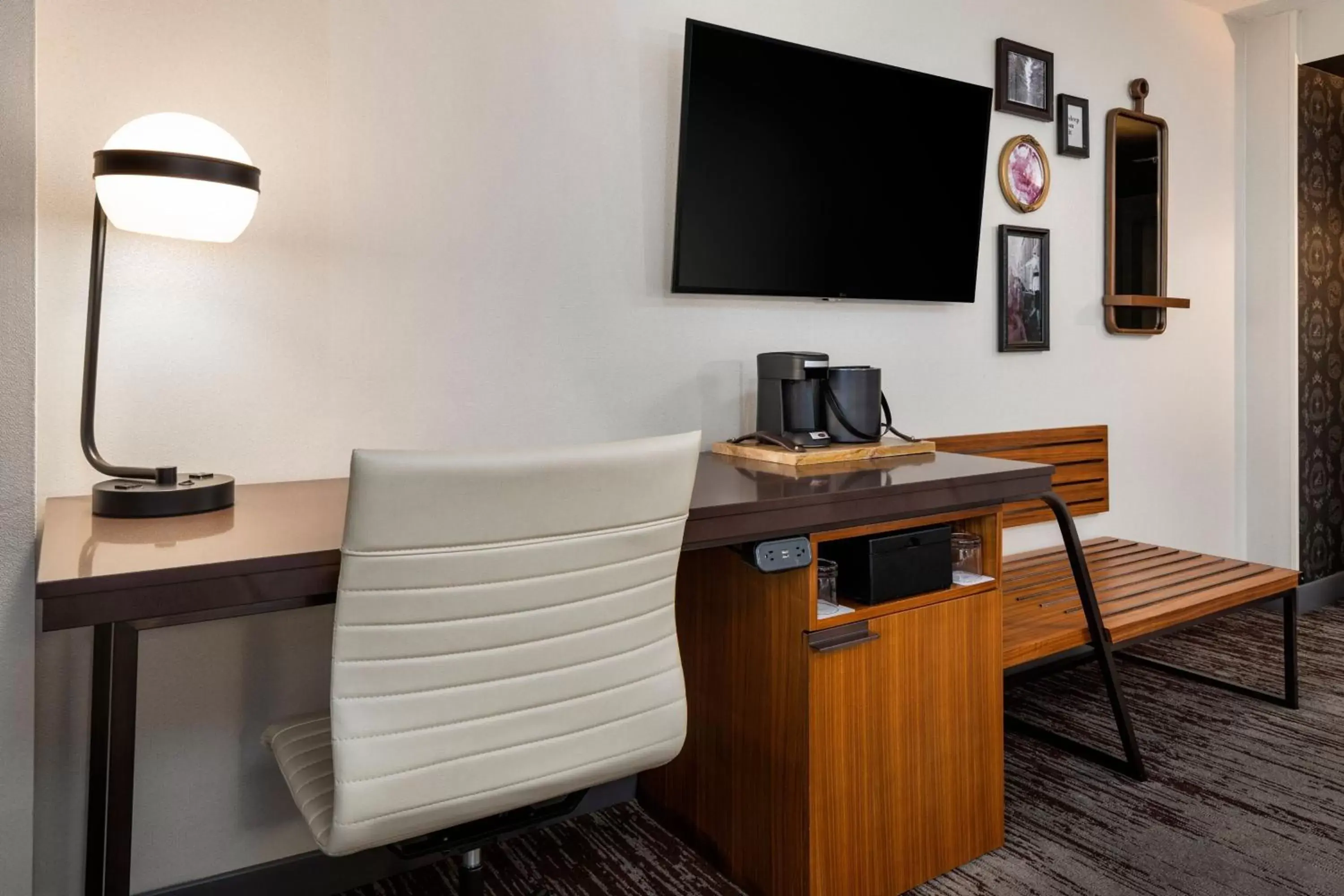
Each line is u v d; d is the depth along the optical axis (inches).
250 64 69.1
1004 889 75.4
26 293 53.2
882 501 70.7
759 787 74.3
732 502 63.0
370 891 76.6
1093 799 90.4
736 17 93.7
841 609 71.5
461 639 47.0
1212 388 152.3
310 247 72.3
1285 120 149.5
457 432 79.8
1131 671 128.2
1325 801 89.4
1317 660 131.8
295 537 50.7
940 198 105.3
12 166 52.1
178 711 69.6
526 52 81.4
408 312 76.9
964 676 78.4
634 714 54.2
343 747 45.2
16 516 53.6
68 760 65.4
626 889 76.8
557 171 83.6
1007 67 116.7
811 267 96.3
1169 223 142.9
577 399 86.1
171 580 43.1
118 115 64.5
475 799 49.0
